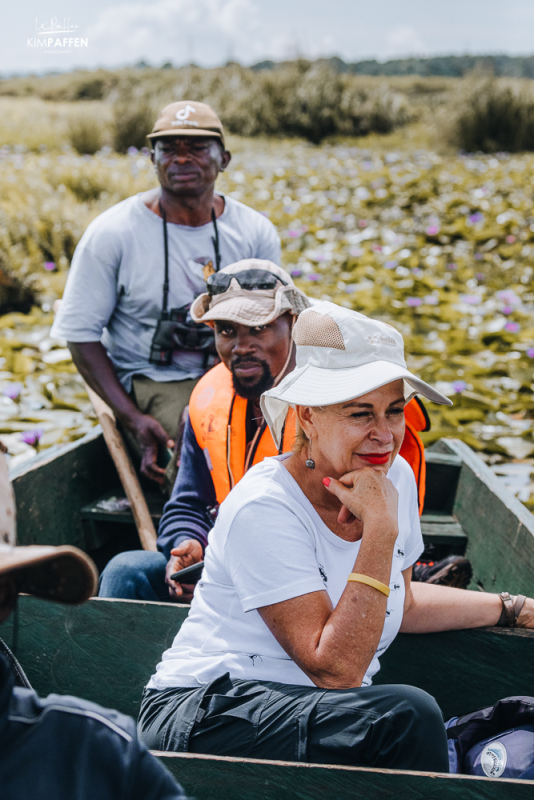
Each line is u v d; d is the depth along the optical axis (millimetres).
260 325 1951
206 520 2055
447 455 2787
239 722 1321
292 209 8945
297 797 1187
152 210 2816
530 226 8297
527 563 2000
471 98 14789
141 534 2475
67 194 7871
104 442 2850
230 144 15117
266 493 1406
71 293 2789
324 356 1397
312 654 1292
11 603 891
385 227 8445
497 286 6738
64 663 1708
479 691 1667
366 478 1351
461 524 2625
